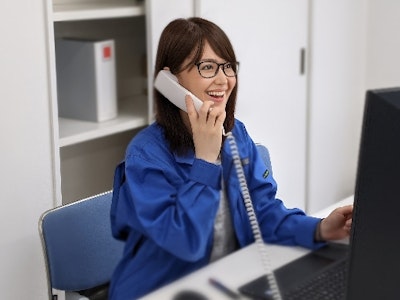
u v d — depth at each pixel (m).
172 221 1.30
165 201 1.33
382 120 0.92
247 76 2.88
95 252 1.67
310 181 3.40
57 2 2.48
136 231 1.39
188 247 1.30
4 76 1.99
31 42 2.05
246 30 2.83
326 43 3.28
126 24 2.86
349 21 3.41
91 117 2.51
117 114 2.63
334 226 1.43
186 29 1.43
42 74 2.10
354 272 1.01
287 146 3.21
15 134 2.05
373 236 0.97
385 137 0.92
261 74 2.96
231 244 1.46
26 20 2.02
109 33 2.79
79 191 2.75
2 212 2.06
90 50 2.44
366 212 0.97
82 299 1.67
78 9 2.34
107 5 2.51
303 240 1.44
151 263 1.42
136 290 1.41
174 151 1.44
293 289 1.22
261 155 1.79
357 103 3.63
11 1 1.97
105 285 1.73
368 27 3.55
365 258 0.99
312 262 1.35
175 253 1.31
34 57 2.06
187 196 1.32
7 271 2.11
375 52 3.57
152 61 2.51
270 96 3.04
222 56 1.42
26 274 2.16
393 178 0.93
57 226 1.61
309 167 3.38
